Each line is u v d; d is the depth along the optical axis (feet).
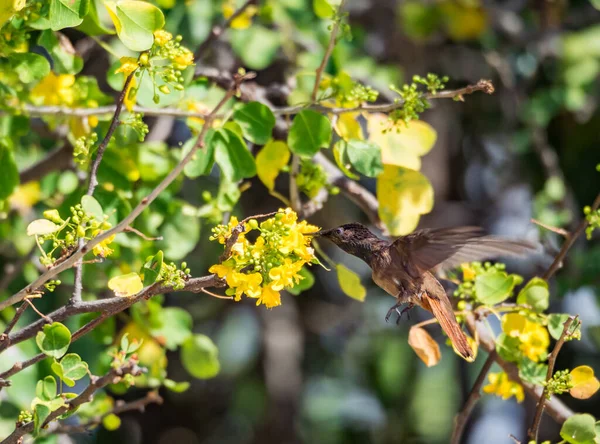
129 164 29.32
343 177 30.96
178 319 31.09
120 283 20.59
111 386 30.53
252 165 26.78
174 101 27.32
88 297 32.50
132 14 21.59
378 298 53.83
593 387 23.99
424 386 54.80
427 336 25.95
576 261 38.68
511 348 26.32
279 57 42.34
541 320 25.96
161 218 30.04
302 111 26.91
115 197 28.91
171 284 19.83
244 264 19.65
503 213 52.03
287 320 53.11
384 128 29.04
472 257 24.72
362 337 54.49
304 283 26.81
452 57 51.29
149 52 21.93
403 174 28.63
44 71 25.88
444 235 23.68
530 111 43.78
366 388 55.06
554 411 26.45
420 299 25.98
